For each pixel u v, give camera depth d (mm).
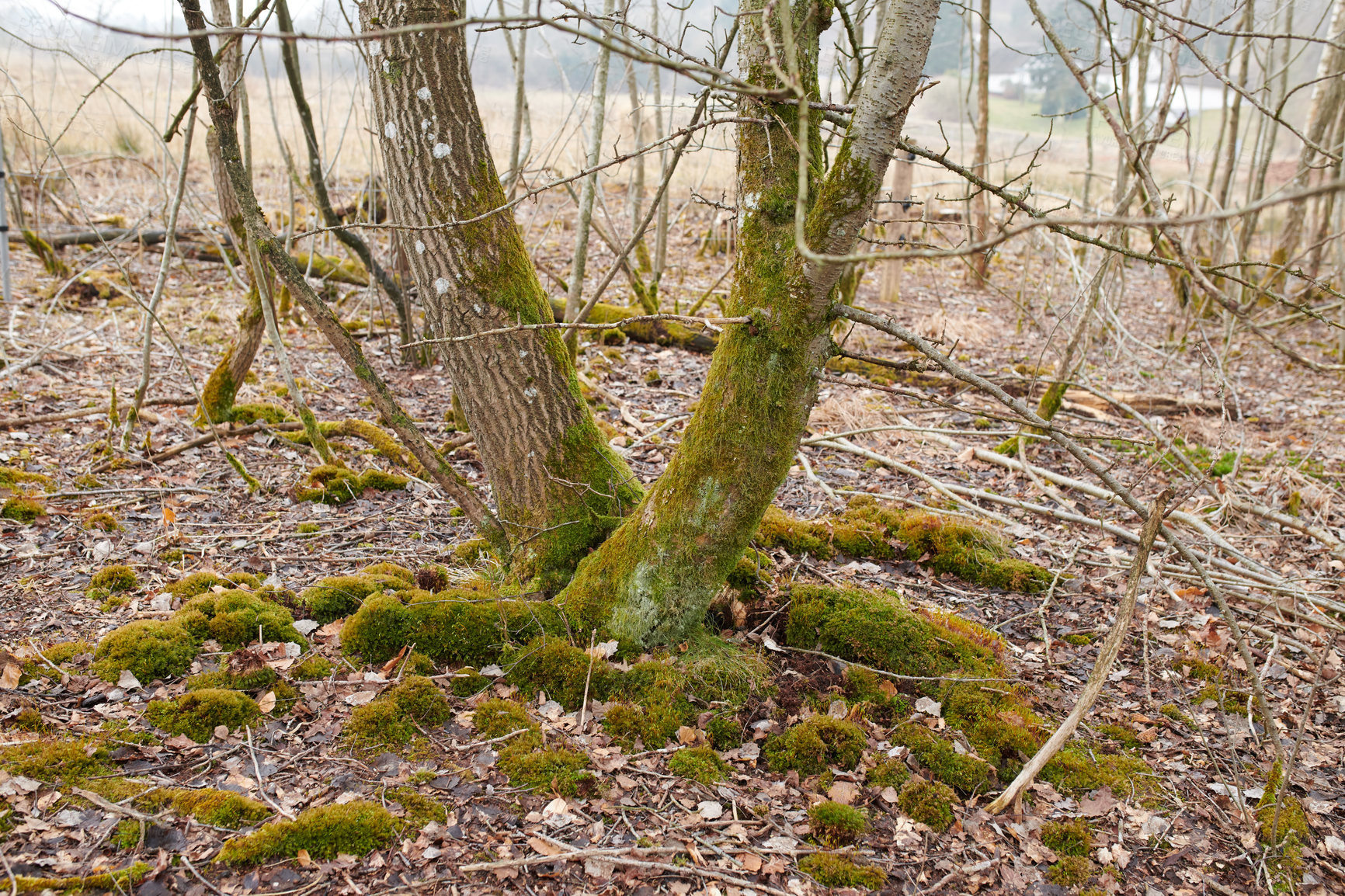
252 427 6004
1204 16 9898
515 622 3750
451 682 3547
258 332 5859
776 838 2988
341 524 4945
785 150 3104
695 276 11555
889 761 3354
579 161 11070
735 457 3334
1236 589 4809
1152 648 4379
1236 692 4023
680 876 2768
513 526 4133
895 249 11023
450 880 2656
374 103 3629
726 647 3805
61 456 5449
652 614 3646
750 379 3227
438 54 3469
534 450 3977
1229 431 7211
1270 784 3420
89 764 2889
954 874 2930
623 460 4391
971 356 9625
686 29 3670
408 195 3648
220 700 3188
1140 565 3213
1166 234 2615
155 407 6312
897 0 2639
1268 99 10391
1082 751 3588
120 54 7500
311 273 9469
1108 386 8672
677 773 3209
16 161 10242
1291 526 5438
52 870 2498
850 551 5047
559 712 3463
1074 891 2908
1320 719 3906
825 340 3229
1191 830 3217
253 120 14805
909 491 6023
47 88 11477
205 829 2719
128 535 4574
